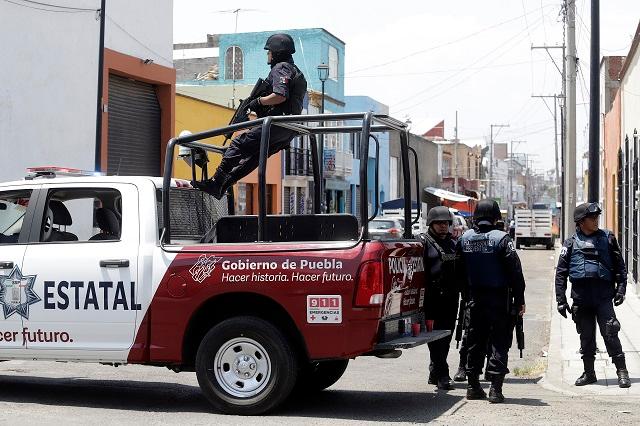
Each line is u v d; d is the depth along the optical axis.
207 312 8.39
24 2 20.23
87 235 8.84
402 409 8.58
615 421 7.93
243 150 9.01
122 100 24.55
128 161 24.83
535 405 8.87
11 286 8.68
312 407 8.66
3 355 8.73
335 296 7.84
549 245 61.03
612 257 10.09
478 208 9.12
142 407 8.63
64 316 8.52
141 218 8.50
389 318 8.15
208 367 8.16
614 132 33.09
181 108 29.31
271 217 9.18
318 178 9.88
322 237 9.02
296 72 9.20
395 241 8.45
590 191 13.88
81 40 22.27
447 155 93.81
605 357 12.34
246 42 50.19
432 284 9.83
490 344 10.00
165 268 8.27
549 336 15.60
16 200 8.97
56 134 21.41
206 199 9.50
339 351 7.85
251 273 8.04
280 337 8.00
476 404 8.92
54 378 10.48
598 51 13.82
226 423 7.75
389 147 60.59
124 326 8.36
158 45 25.84
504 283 8.91
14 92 20.00
